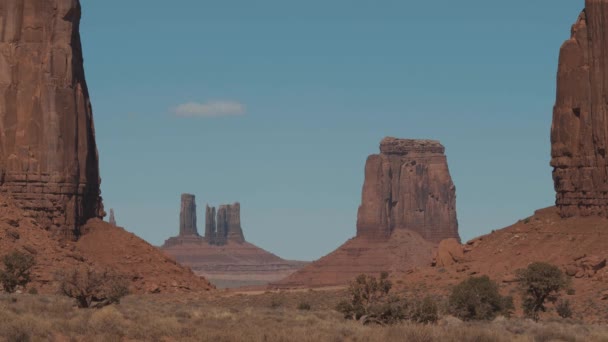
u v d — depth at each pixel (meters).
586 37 139.25
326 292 139.62
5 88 147.12
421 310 80.12
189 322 70.50
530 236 136.50
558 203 140.38
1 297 81.75
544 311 109.06
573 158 139.25
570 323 96.00
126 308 82.31
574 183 138.50
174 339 62.03
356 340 63.53
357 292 92.19
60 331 60.34
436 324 78.62
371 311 81.56
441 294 122.56
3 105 146.88
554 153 141.75
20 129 147.00
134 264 145.25
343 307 90.56
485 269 131.50
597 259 122.88
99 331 61.22
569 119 140.00
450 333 64.50
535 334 71.94
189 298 133.25
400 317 79.12
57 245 139.25
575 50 140.25
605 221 132.75
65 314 69.56
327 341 61.75
